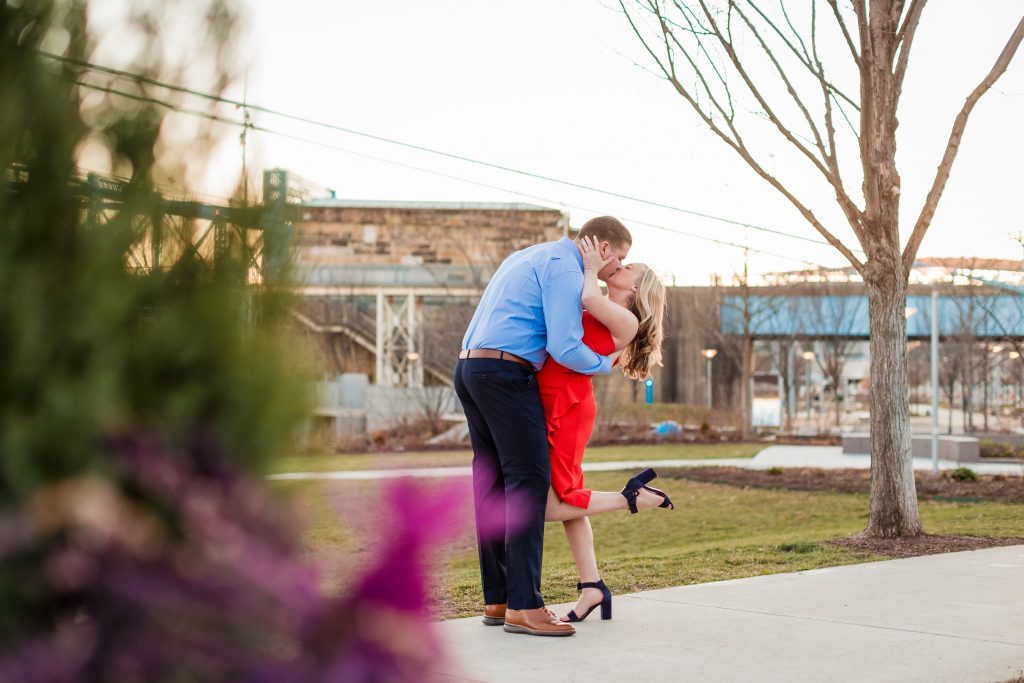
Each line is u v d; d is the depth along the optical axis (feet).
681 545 33.94
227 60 2.68
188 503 2.01
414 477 2.02
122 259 2.42
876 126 26.96
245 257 2.61
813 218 28.19
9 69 2.39
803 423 128.98
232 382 2.45
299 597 1.85
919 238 27.94
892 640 12.34
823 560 22.27
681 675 10.37
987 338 106.52
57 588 1.82
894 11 26.12
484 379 12.37
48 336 2.24
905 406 27.84
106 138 2.50
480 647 11.70
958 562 20.66
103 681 1.74
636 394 126.72
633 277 14.19
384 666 1.87
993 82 26.17
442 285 98.73
